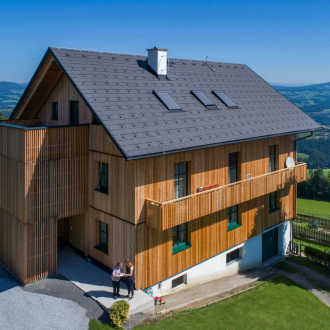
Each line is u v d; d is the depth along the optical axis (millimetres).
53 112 19125
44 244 16031
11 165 16031
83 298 14609
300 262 22891
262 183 19156
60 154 15984
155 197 15469
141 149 13641
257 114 20594
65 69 15438
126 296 14688
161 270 16156
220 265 19266
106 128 13758
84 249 17859
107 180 16250
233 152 18953
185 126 16234
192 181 16828
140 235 15086
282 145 22031
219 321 14820
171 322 14195
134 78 17656
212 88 20828
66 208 16516
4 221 17188
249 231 20766
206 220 18031
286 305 16938
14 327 12797
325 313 16656
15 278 16297
